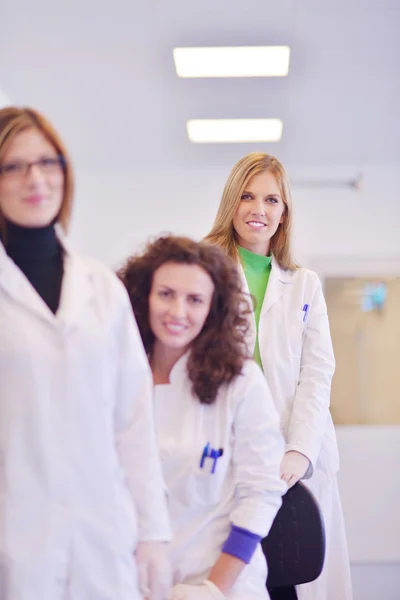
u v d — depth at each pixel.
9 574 1.16
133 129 4.97
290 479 1.80
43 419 1.19
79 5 3.40
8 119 1.27
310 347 2.15
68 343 1.23
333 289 5.52
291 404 2.09
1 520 1.17
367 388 5.34
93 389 1.24
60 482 1.19
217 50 3.85
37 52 3.88
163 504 1.33
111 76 4.17
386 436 5.12
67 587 1.19
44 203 1.27
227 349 1.51
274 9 3.44
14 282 1.25
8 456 1.18
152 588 1.28
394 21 3.53
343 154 5.40
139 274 1.55
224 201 2.22
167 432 1.50
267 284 2.20
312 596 2.13
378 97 4.44
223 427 1.50
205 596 1.38
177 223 5.68
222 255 1.54
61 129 4.97
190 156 5.47
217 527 1.49
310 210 5.58
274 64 4.00
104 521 1.22
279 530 1.69
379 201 5.57
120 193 5.73
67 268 1.31
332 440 2.20
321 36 3.70
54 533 1.18
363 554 4.78
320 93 4.40
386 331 5.43
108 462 1.25
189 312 1.48
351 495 5.02
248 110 4.65
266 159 2.21
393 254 5.50
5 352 1.20
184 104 4.56
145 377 1.35
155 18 3.52
